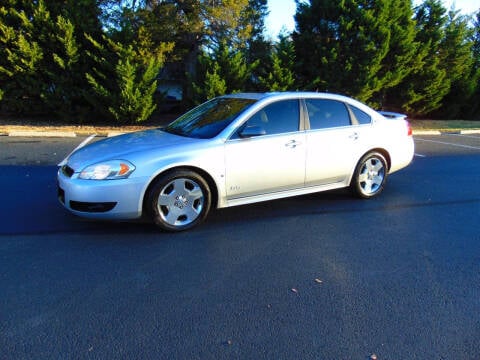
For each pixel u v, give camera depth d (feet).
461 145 38.58
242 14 52.06
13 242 13.06
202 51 46.42
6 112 46.60
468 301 10.29
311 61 50.03
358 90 48.67
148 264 11.88
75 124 44.52
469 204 18.61
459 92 63.05
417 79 56.08
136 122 45.27
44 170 23.34
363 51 47.52
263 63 49.26
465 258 12.83
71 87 42.93
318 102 17.25
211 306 9.79
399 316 9.57
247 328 8.96
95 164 13.33
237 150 14.88
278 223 15.56
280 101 16.25
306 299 10.21
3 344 8.21
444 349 8.42
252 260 12.35
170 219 14.14
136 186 13.37
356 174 18.30
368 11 46.80
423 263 12.41
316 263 12.25
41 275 11.02
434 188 21.49
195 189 14.42
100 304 9.75
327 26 48.93
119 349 8.17
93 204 13.24
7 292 10.12
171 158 13.75
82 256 12.25
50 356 7.91
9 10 40.73
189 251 12.85
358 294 10.52
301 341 8.57
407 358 8.13
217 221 15.61
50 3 42.16
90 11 43.34
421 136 46.21
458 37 56.13
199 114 17.35
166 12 47.26
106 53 42.04
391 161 19.35
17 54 40.40
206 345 8.36
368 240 14.14
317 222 15.79
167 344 8.36
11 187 19.51
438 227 15.56
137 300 9.96
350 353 8.23
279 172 15.89
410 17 51.39
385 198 19.31
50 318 9.12
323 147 16.85
